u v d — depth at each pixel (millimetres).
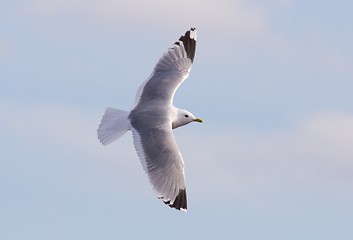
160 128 18484
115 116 19094
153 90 19484
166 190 17875
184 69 20156
